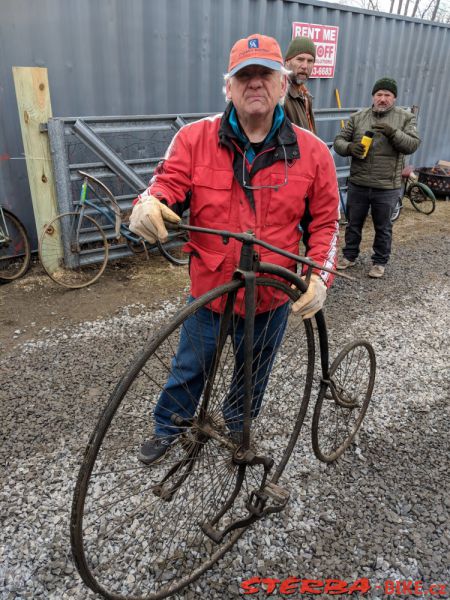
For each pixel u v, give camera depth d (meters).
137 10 4.51
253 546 1.98
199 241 1.82
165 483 2.04
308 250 1.89
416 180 7.40
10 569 1.83
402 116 4.37
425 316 4.04
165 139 4.76
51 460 2.32
